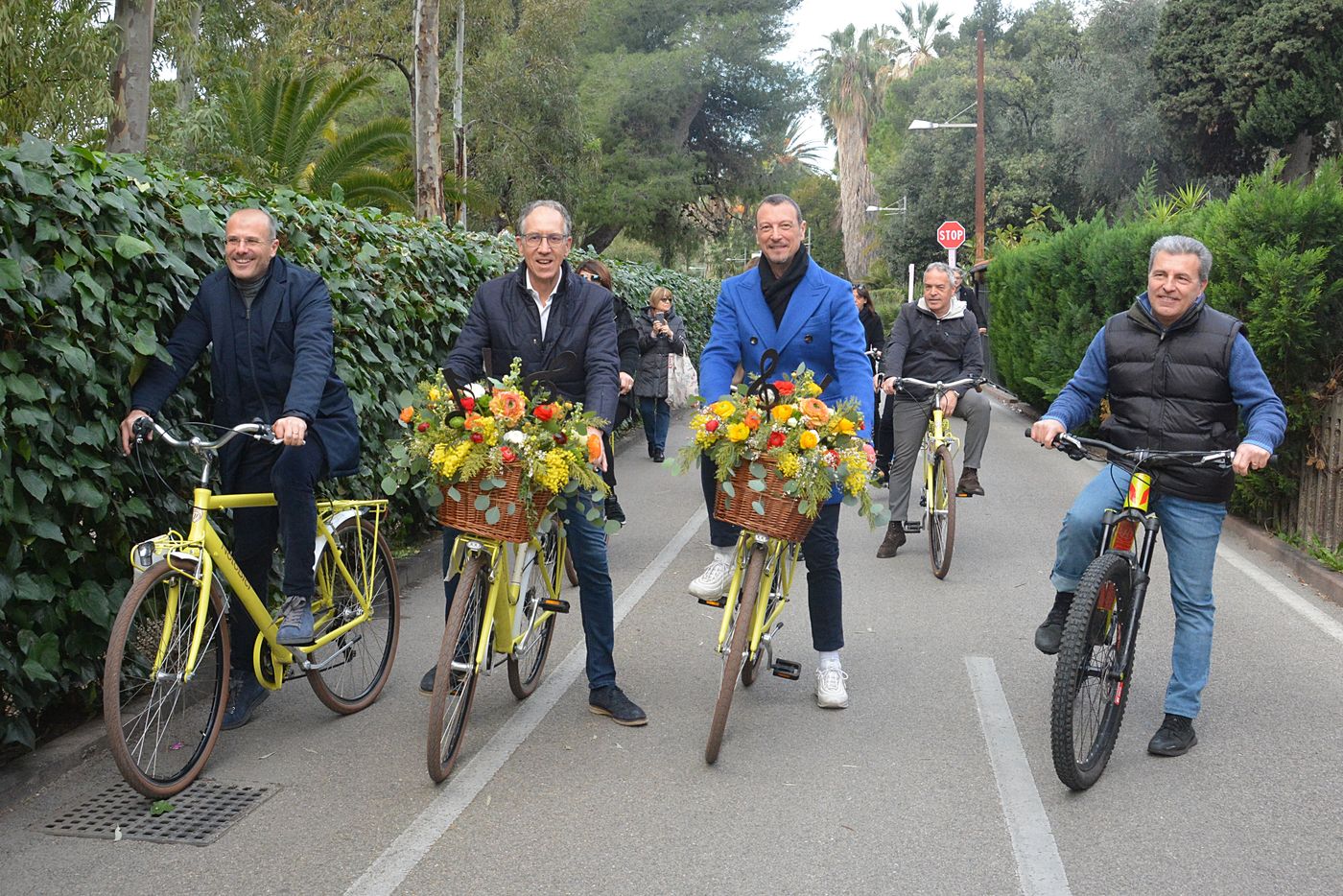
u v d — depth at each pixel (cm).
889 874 366
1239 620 661
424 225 930
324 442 486
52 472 453
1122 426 472
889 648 612
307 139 2186
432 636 644
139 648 428
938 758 460
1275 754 462
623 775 443
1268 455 426
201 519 438
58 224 454
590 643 506
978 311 1677
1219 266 880
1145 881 361
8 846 384
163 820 404
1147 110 2838
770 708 519
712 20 5156
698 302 2498
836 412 453
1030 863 372
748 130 5453
